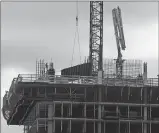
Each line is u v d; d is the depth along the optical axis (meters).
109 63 170.50
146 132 151.75
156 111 154.38
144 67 157.88
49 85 148.50
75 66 167.88
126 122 150.88
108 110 152.25
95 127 150.38
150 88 152.12
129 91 151.50
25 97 148.88
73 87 149.50
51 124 148.00
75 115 150.75
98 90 150.50
